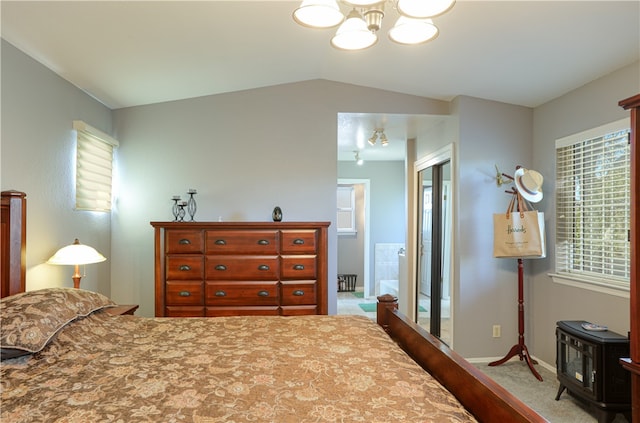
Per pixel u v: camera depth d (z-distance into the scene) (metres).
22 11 2.13
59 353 1.65
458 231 3.71
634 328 1.89
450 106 3.88
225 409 1.19
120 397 1.27
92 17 2.25
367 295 7.12
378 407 1.19
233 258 3.21
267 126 3.74
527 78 3.16
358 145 5.57
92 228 3.36
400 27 1.72
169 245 3.21
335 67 3.39
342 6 2.32
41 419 1.13
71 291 2.04
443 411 1.17
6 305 1.74
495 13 2.30
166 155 3.70
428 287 4.76
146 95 3.49
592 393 2.59
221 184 3.71
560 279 3.38
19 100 2.46
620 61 2.72
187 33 2.56
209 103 3.72
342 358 1.64
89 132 3.18
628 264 2.79
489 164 3.73
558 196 3.47
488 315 3.73
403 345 2.04
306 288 3.24
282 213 3.73
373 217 7.24
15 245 2.31
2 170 2.32
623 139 2.83
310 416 1.14
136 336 1.98
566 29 2.39
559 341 2.94
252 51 2.94
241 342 1.88
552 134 3.54
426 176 4.81
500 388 1.13
